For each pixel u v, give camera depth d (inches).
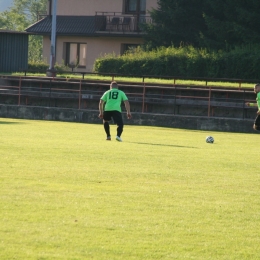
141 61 4178.2
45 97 3432.6
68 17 5290.4
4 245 758.5
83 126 2736.2
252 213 961.5
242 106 3070.9
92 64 5270.7
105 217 901.2
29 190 1063.6
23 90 3496.6
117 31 5049.2
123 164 1402.6
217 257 748.0
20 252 735.1
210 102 3110.2
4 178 1166.3
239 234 845.8
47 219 877.8
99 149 1688.0
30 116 3181.6
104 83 3425.2
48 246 761.0
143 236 817.5
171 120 2957.7
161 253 752.3
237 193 1107.3
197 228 866.1
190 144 2003.0
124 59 4242.1
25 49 4559.5
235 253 765.9
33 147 1678.2
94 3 5221.5
